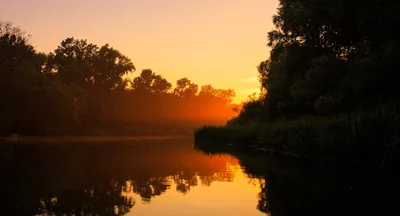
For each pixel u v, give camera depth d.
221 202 12.38
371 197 12.57
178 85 174.12
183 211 11.21
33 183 16.08
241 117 60.22
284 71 40.12
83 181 16.55
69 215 10.74
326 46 34.56
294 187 14.71
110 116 105.12
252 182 16.11
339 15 24.06
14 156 29.47
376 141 19.92
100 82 106.81
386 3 20.92
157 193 13.85
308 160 24.05
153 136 96.88
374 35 22.36
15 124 68.12
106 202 12.40
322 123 26.75
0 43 64.56
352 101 26.86
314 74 31.11
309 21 30.98
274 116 44.59
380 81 20.77
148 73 137.62
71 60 101.75
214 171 19.78
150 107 133.88
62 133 79.75
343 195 12.95
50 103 71.62
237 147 40.44
